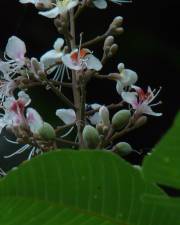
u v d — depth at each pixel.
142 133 1.20
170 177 0.39
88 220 0.44
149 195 0.40
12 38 0.68
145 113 0.66
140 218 0.44
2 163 0.87
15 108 0.65
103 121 0.64
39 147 0.65
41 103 1.03
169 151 0.38
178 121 0.37
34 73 0.67
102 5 0.68
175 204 0.39
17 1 1.23
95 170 0.43
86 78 0.65
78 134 0.65
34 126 0.65
